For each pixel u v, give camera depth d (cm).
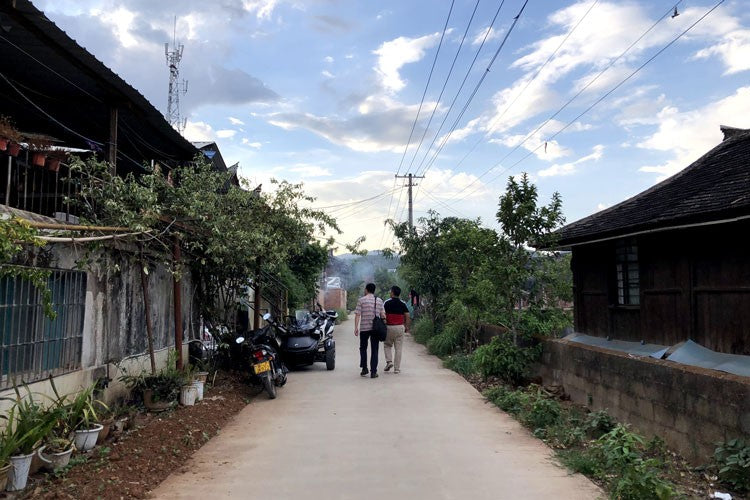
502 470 539
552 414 719
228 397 885
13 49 680
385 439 655
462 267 1497
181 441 621
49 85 805
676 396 599
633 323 970
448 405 858
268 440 651
